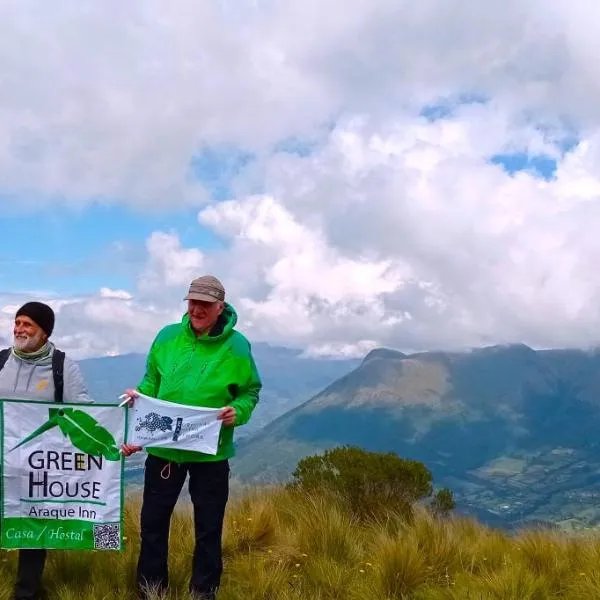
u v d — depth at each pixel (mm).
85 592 4738
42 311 4641
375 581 5648
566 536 7691
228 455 4883
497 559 6586
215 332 4941
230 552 6285
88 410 4773
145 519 4809
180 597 4691
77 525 4723
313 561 5957
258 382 4992
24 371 4680
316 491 8727
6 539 4586
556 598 5508
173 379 4789
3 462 4617
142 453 4816
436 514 8672
